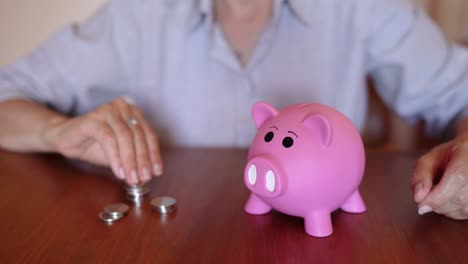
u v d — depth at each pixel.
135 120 0.56
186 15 0.92
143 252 0.35
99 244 0.37
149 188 0.53
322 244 0.37
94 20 0.96
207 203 0.47
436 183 0.44
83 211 0.45
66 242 0.38
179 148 0.75
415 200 0.42
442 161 0.45
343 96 0.92
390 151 0.70
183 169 0.61
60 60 0.88
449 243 0.37
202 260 0.34
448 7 1.10
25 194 0.51
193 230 0.40
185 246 0.37
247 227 0.41
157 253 0.35
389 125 1.15
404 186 0.52
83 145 0.61
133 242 0.37
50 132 0.66
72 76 0.89
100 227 0.41
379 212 0.44
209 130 0.92
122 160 0.51
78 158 0.64
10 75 0.86
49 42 0.91
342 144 0.39
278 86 0.90
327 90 0.91
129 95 0.97
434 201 0.40
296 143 0.38
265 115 0.43
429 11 1.12
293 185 0.37
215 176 0.58
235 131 0.91
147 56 0.94
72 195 0.51
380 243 0.37
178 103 0.92
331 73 0.91
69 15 1.31
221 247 0.36
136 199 0.49
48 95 0.87
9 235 0.39
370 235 0.39
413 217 0.43
